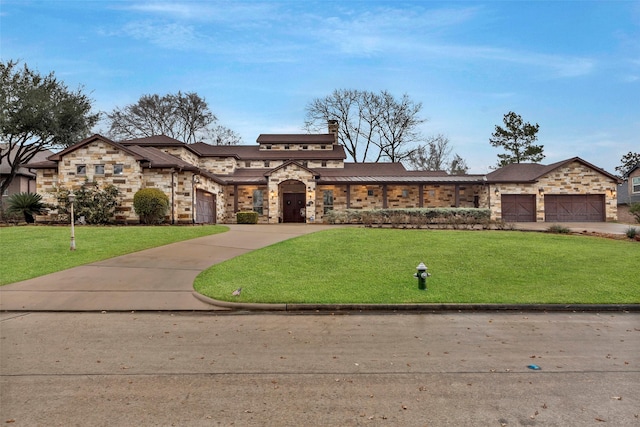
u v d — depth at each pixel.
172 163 22.33
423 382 4.45
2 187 27.06
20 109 25.55
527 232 18.55
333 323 6.93
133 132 45.75
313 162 34.62
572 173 29.81
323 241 15.19
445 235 16.95
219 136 50.81
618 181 29.75
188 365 4.91
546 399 4.05
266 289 8.84
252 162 34.44
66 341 5.85
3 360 5.05
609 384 4.43
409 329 6.59
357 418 3.64
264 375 4.61
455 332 6.43
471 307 7.93
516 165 33.72
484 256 12.50
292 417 3.65
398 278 9.93
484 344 5.82
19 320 7.00
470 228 20.11
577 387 4.34
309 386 4.32
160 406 3.84
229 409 3.79
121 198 21.64
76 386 4.27
